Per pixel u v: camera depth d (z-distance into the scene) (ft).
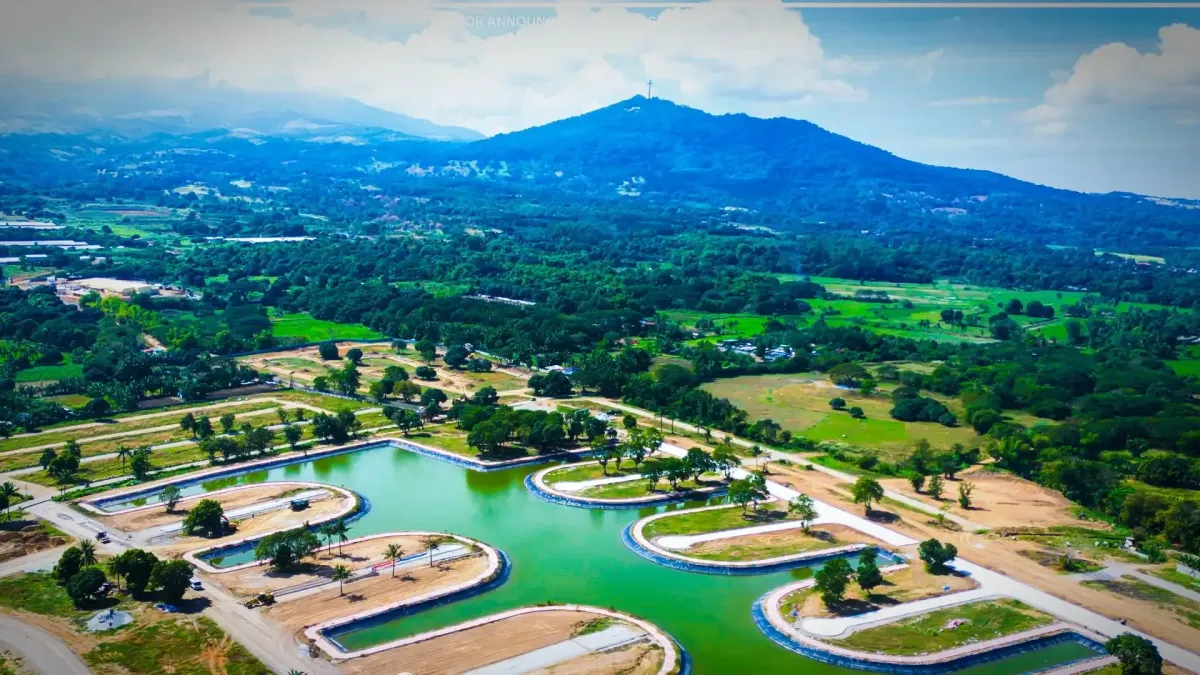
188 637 617.21
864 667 608.19
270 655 597.52
